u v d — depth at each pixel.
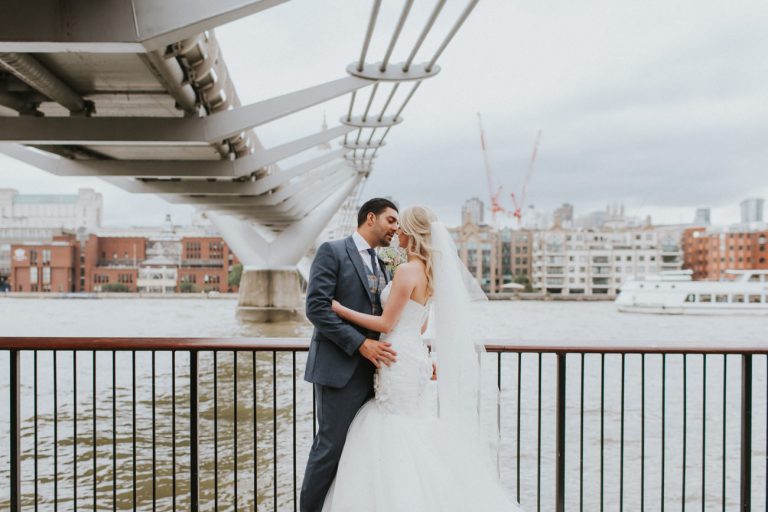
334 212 58.56
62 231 167.00
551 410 18.72
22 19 6.18
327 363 3.58
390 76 13.23
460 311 3.58
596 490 11.91
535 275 147.12
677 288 87.31
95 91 13.09
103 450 13.30
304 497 3.62
